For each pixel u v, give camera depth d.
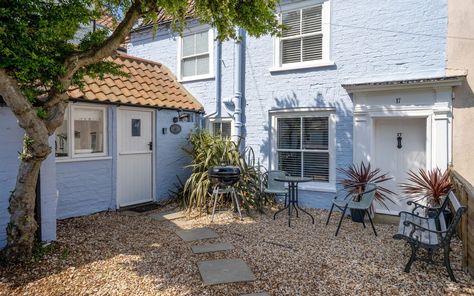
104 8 4.60
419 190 5.86
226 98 8.81
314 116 7.61
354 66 7.03
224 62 8.91
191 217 6.64
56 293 3.41
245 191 7.18
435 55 6.22
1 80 3.43
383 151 6.90
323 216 6.80
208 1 4.40
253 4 4.62
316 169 7.64
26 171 3.99
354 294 3.40
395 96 6.53
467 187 4.37
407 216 4.98
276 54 8.02
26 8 3.43
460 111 5.98
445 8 6.12
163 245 4.89
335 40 7.24
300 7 7.67
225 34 4.95
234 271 3.92
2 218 4.39
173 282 3.65
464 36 5.96
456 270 3.99
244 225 6.05
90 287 3.54
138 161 7.84
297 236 5.39
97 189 7.00
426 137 6.34
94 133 7.00
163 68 9.94
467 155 5.93
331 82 7.31
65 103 4.19
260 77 8.29
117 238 5.22
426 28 6.29
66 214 6.47
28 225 4.09
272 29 5.04
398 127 6.74
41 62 3.62
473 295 3.38
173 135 8.62
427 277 3.80
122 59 8.71
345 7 7.10
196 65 9.60
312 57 7.63
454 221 3.70
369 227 5.98
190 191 7.45
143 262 4.21
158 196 8.23
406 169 6.68
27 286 3.55
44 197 4.71
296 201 6.64
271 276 3.81
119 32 4.24
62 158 6.38
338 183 7.23
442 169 6.07
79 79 4.61
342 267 4.08
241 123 8.54
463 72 5.97
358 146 6.95
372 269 4.02
